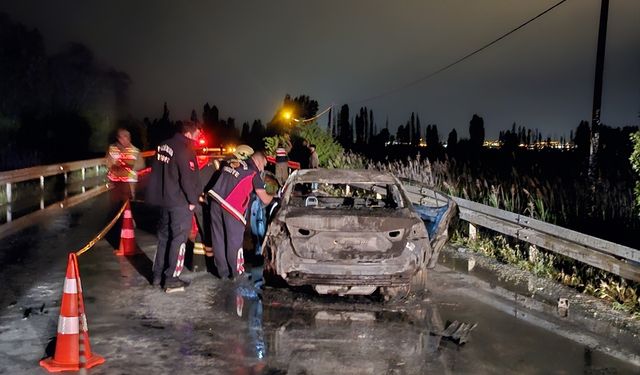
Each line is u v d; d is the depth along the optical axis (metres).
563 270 8.44
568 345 5.74
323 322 6.24
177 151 7.18
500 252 9.54
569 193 12.28
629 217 10.80
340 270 6.66
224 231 7.84
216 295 7.15
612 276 7.93
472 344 5.71
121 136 11.73
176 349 5.45
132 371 4.96
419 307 6.83
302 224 6.73
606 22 14.59
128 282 7.68
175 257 7.29
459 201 10.77
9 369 4.96
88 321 6.17
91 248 9.63
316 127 25.14
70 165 20.61
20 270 8.18
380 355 5.39
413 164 16.14
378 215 6.91
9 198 15.29
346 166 21.47
